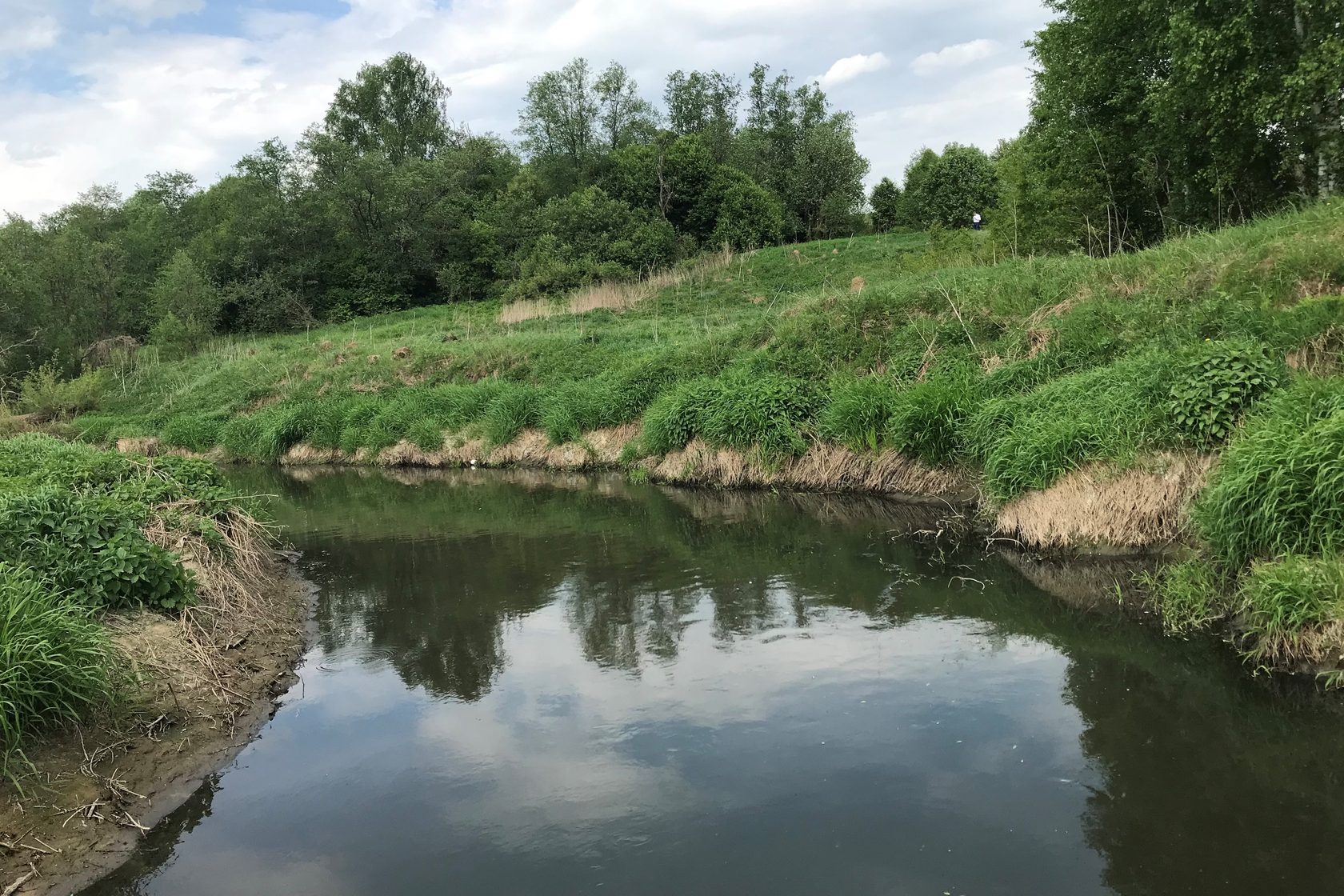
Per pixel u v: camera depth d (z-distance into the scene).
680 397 14.73
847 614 7.57
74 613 5.77
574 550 10.59
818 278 28.95
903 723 5.51
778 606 7.91
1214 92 13.32
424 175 44.56
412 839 4.60
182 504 9.09
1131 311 11.02
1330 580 5.78
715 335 17.83
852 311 14.65
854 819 4.54
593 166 49.34
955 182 43.34
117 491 8.94
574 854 4.38
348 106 53.78
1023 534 9.04
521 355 22.14
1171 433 8.25
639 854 4.34
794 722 5.60
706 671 6.52
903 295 14.54
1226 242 11.52
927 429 11.22
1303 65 12.05
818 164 49.03
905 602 7.80
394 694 6.49
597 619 7.89
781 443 12.99
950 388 11.37
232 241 43.31
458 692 6.46
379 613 8.48
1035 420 9.69
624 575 9.27
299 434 21.64
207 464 10.86
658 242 36.94
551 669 6.79
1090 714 5.53
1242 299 9.95
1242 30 12.82
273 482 18.42
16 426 25.12
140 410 27.59
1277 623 5.90
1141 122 16.23
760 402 13.32
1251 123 13.52
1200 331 9.62
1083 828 4.38
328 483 17.75
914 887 3.98
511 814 4.78
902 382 12.46
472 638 7.63
